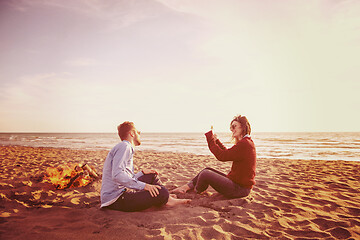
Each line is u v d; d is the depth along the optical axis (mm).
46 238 1741
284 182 4270
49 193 3215
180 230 2018
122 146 2369
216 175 2982
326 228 2123
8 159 7832
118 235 1856
